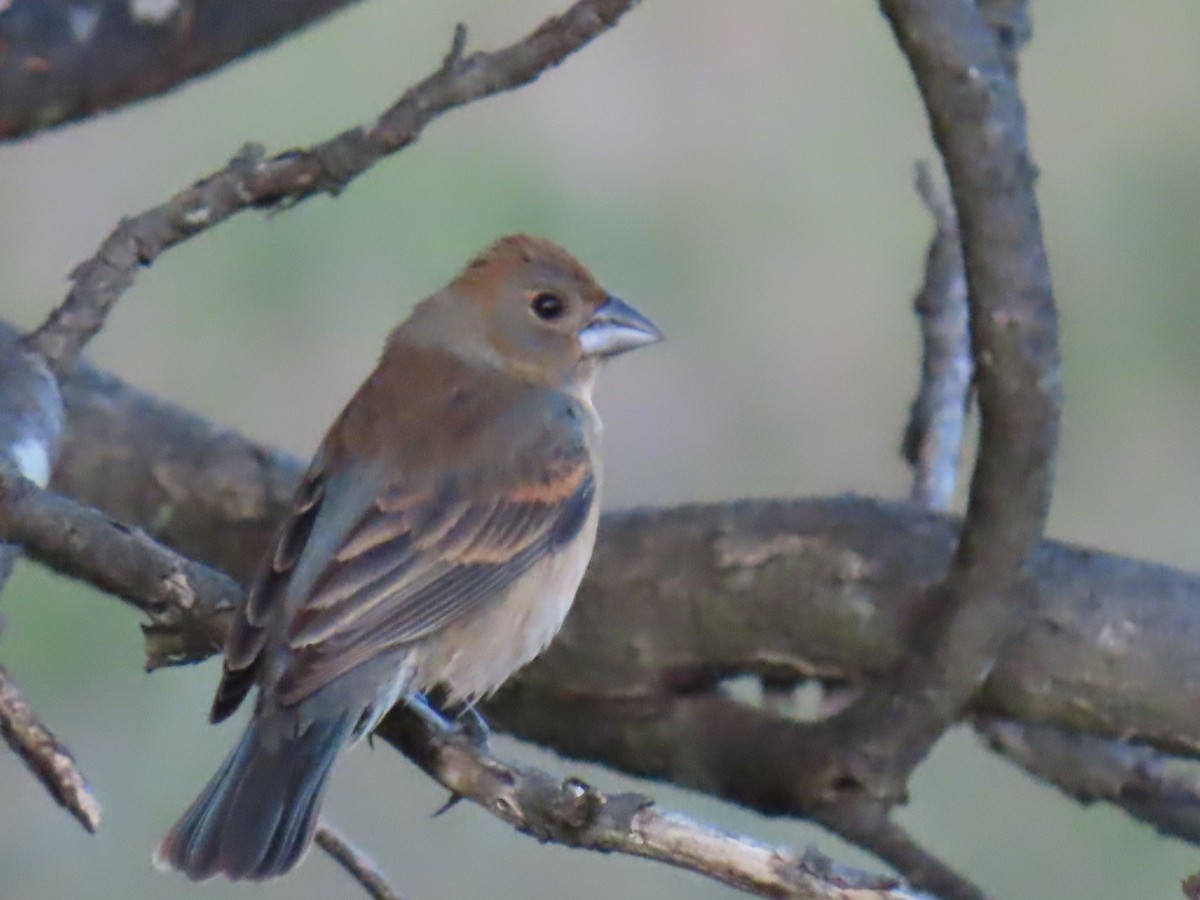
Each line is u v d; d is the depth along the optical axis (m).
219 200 9.07
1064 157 14.71
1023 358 8.09
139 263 9.16
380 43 15.34
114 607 13.31
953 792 12.93
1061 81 14.80
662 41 15.48
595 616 9.67
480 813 13.35
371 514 9.43
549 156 15.21
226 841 8.36
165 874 13.01
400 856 13.20
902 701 8.85
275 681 8.73
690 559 9.46
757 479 14.91
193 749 13.23
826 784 9.02
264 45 9.54
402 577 9.33
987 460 8.30
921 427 10.18
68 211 15.18
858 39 15.55
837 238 15.30
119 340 14.48
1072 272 14.59
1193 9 14.71
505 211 14.96
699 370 14.97
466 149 15.05
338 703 8.95
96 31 9.36
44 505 8.48
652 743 9.54
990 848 12.86
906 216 15.34
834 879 7.12
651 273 15.13
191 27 9.39
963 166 7.96
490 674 9.60
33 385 9.10
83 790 7.36
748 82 15.59
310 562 9.23
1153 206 14.62
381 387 10.12
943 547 9.20
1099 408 14.44
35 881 12.85
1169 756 9.55
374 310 14.72
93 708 13.20
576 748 9.80
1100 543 14.24
